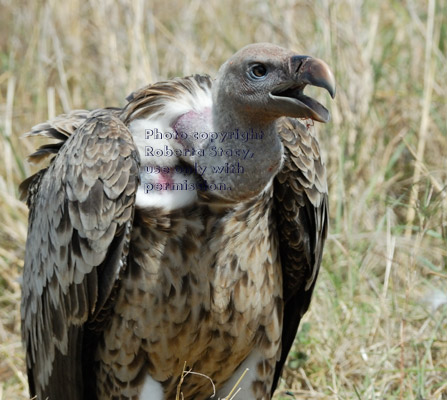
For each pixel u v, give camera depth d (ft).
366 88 45.83
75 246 29.30
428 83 44.78
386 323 36.32
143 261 29.32
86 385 31.63
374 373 34.76
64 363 30.73
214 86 28.30
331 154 43.86
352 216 42.22
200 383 31.37
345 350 36.35
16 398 36.11
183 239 29.14
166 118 28.91
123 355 30.30
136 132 29.19
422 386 33.17
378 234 41.39
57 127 32.30
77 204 28.99
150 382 30.71
